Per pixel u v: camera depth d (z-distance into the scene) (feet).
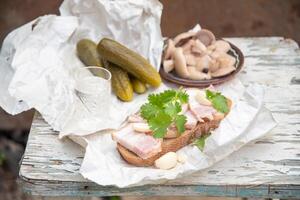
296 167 2.64
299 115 2.95
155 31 3.34
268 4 5.80
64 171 2.66
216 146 2.63
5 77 3.15
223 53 3.23
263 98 2.89
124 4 3.36
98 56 3.19
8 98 3.00
